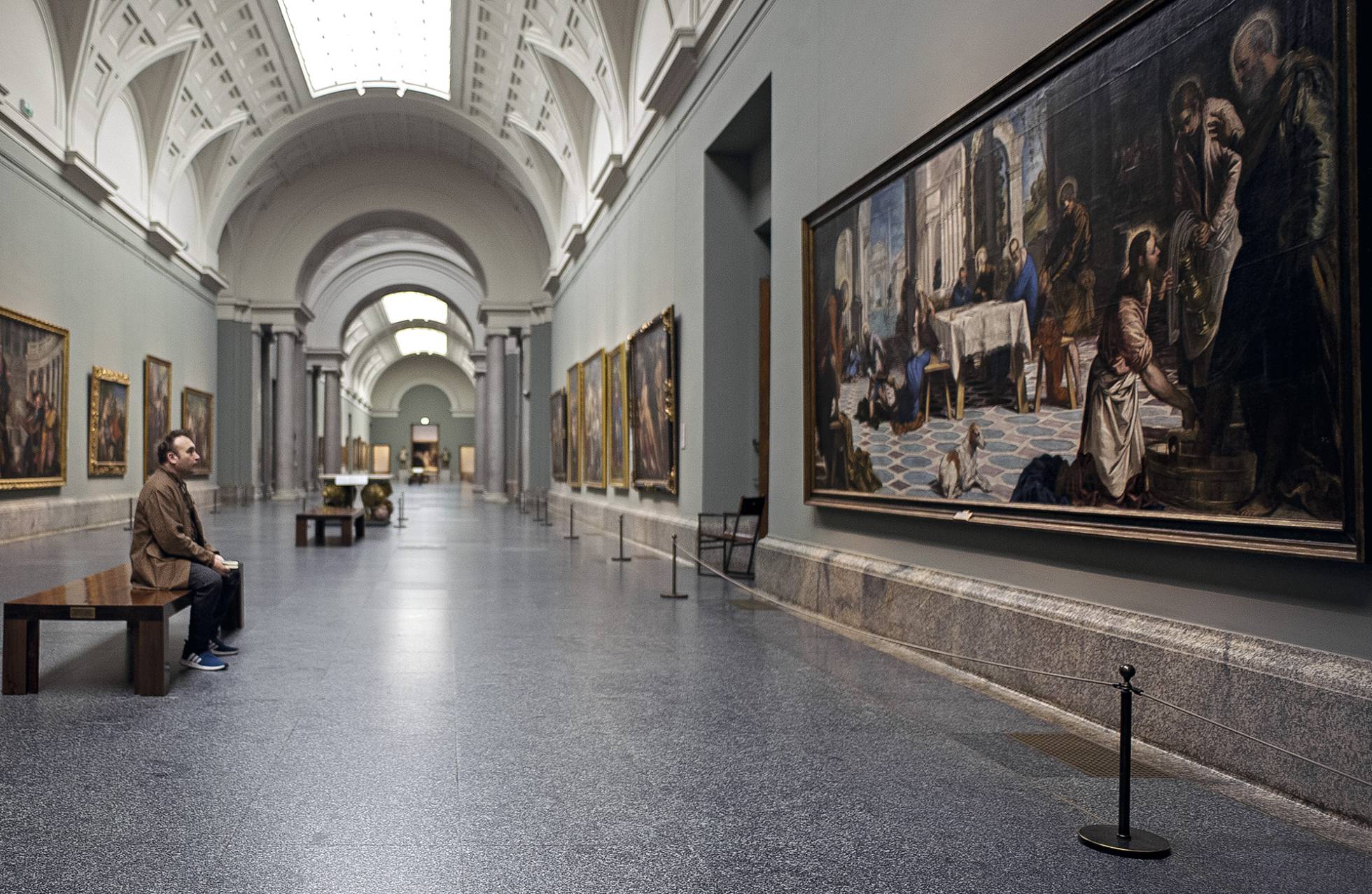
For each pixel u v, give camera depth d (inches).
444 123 1187.9
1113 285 196.4
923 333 279.4
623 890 123.2
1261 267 158.1
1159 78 183.2
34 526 696.4
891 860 134.0
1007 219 236.4
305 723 204.2
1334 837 140.6
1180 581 184.2
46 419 714.2
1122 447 193.9
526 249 1371.8
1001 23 242.8
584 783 166.2
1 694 229.5
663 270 636.1
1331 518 145.6
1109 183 197.8
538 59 872.9
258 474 1350.9
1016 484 233.5
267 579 470.3
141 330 948.6
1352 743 145.0
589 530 855.7
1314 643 155.3
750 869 130.5
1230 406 165.3
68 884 123.4
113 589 252.1
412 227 1459.2
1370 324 140.0
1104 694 200.5
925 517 277.0
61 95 727.1
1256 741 157.9
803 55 382.6
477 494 1830.7
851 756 182.5
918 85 286.2
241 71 975.0
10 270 655.8
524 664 267.3
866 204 318.7
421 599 399.9
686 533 560.4
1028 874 129.5
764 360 530.6
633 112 714.2
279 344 1365.7
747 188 538.3
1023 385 229.6
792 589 379.6
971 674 250.8
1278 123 154.4
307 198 1339.8
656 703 223.8
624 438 740.0
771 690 236.1
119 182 866.8
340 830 143.3
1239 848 137.4
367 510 917.2
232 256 1317.7
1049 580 225.9
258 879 125.3
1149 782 165.2
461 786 163.8
